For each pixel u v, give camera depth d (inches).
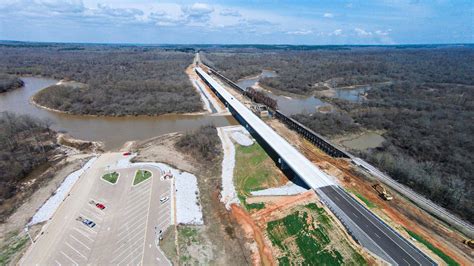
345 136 4534.9
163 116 5526.6
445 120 4744.1
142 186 2851.9
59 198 2652.6
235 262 2022.6
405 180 3107.8
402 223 2297.0
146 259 1989.4
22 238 2172.7
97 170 3171.8
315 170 2972.4
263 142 4045.3
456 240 2123.5
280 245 2143.2
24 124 4165.8
